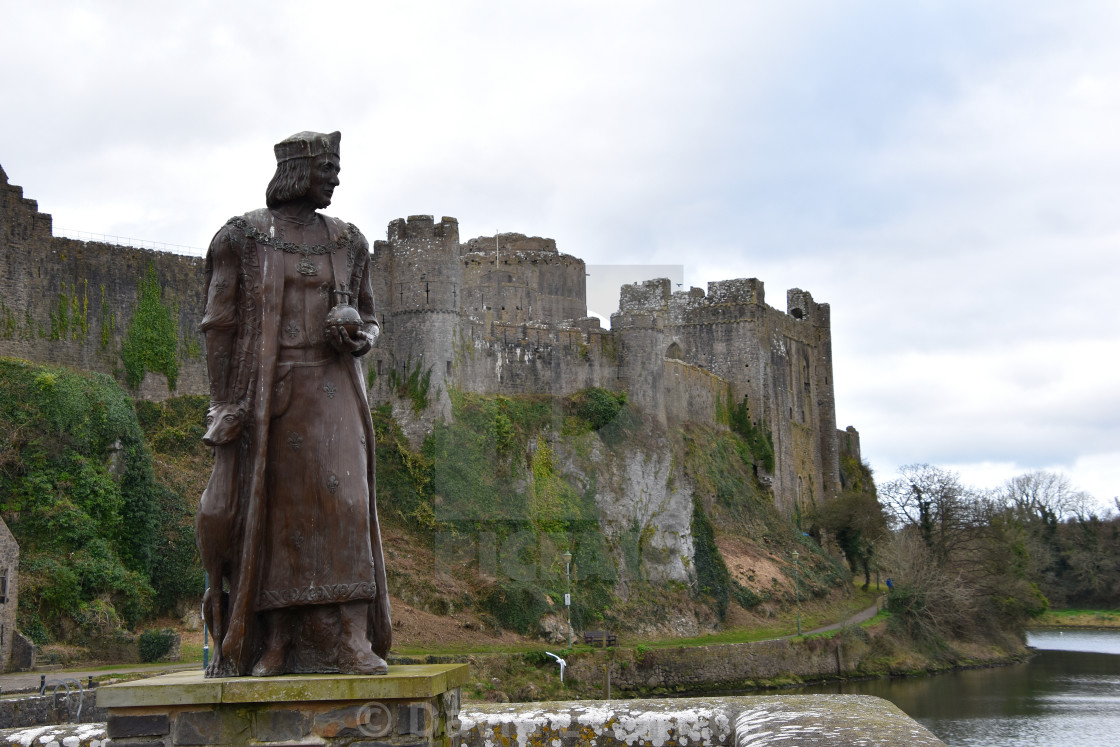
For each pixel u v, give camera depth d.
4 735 8.38
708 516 73.12
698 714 8.95
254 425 6.94
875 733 7.04
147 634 44.94
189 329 65.19
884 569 85.25
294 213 7.41
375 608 7.10
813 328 115.12
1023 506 126.94
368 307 7.60
